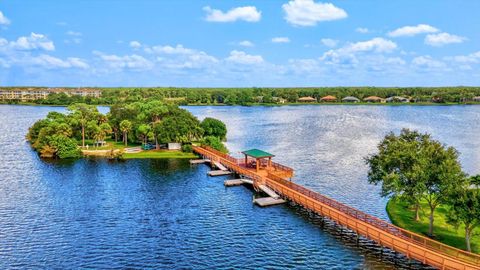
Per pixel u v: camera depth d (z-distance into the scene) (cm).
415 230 5744
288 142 14138
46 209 7006
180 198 7725
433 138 14362
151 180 9031
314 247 5503
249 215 6781
